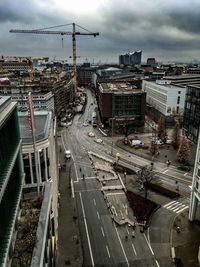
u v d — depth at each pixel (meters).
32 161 56.25
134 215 78.88
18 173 40.94
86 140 159.00
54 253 53.31
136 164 120.44
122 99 179.50
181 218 77.75
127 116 182.88
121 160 125.69
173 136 144.00
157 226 73.94
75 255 62.84
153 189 94.31
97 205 85.56
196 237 69.19
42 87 192.75
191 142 148.00
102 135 169.25
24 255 31.67
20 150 43.09
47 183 47.31
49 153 60.94
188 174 109.25
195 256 62.28
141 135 167.75
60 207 84.19
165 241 67.75
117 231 72.00
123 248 65.38
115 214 79.50
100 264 60.28
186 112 159.62
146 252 64.00
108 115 183.62
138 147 142.12
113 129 173.50
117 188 95.81
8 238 29.59
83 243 67.12
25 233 35.31
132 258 62.12
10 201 33.34
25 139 57.12
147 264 60.34
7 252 28.23
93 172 111.88
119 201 87.62
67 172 111.94
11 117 36.84
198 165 69.94
